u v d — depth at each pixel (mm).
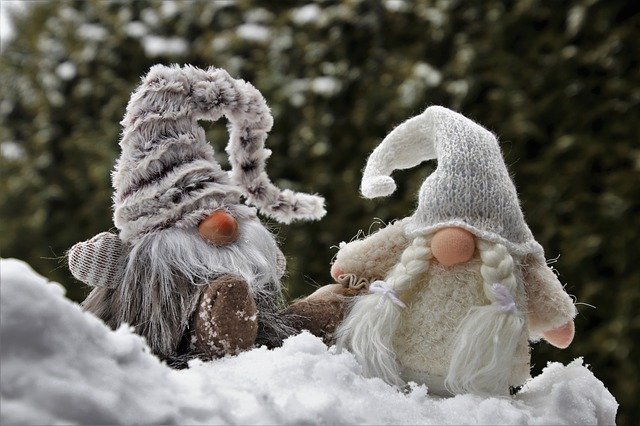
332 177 1751
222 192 752
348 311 761
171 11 1950
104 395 584
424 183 747
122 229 748
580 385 723
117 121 1998
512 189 747
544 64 1584
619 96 1539
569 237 1550
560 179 1564
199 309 717
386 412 663
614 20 1547
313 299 770
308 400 643
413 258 734
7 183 2162
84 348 596
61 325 592
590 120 1559
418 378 736
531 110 1576
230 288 712
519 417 680
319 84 1728
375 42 1737
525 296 745
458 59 1609
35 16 2256
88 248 740
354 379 685
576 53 1559
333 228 1737
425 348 730
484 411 681
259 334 751
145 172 737
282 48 1811
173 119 749
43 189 2104
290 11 1855
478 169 734
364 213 1716
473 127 751
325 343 757
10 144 2146
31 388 571
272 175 1795
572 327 765
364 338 733
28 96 2152
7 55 2242
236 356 713
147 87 750
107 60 2020
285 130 1803
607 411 722
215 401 618
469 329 720
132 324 739
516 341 723
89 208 2045
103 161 1987
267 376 672
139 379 608
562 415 694
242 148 789
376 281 744
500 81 1595
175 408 604
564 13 1587
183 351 733
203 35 1942
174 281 730
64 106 2086
